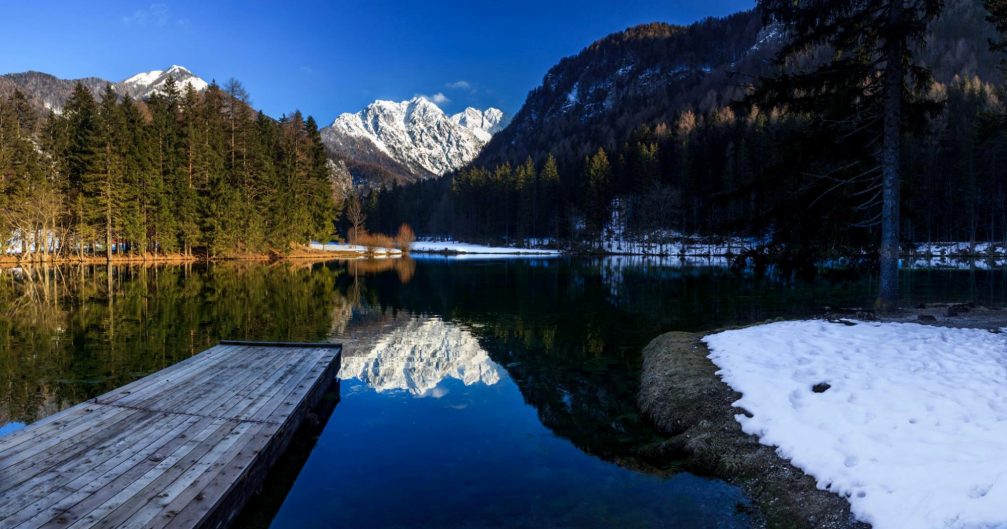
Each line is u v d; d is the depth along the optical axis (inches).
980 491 152.6
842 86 463.2
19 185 1684.3
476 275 1503.4
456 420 311.0
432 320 693.9
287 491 217.6
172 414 257.9
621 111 7342.5
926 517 151.2
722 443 244.8
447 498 210.5
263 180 2126.0
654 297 922.7
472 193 4389.8
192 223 1910.7
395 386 386.3
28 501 167.0
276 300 869.2
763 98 478.3
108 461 199.9
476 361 467.2
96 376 398.3
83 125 1857.8
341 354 457.7
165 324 633.0
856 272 512.4
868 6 445.4
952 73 3794.3
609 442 274.2
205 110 2111.2
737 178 2694.4
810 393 269.4
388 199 4771.2
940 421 211.3
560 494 213.3
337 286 1128.2
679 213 3080.7
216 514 172.1
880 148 494.0
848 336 369.1
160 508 165.8
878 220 494.9
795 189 493.7
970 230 2313.0
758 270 524.4
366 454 258.1
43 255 1726.1
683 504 202.4
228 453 210.5
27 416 309.7
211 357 391.2
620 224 3550.7
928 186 2236.7
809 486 196.1
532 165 4190.5
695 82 7544.3
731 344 387.2
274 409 268.8
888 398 243.4
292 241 2322.8
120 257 1942.7
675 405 300.8
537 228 3939.5
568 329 621.9
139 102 2625.5
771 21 460.1
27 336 553.6
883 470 184.2
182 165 1940.2
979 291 868.6
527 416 316.8
